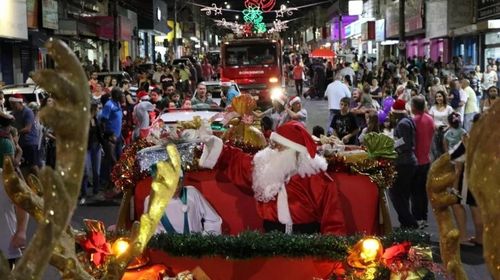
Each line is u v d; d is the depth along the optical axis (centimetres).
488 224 159
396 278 449
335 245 469
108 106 1346
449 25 3503
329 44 7081
